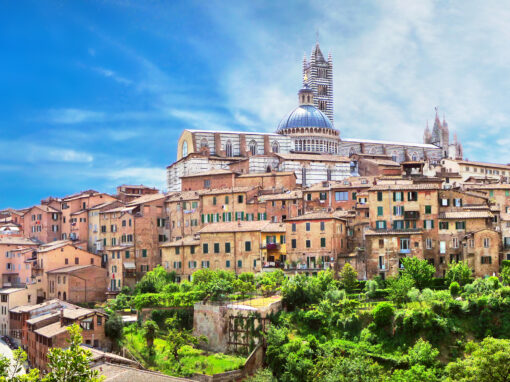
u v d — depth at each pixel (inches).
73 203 7465.6
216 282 4771.2
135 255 6476.4
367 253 5255.9
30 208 7805.1
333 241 5364.2
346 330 4190.5
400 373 3676.2
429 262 5251.0
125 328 4867.1
